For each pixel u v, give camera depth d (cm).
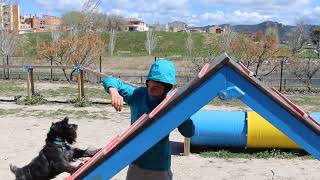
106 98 1680
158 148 336
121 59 4294
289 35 5019
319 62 2319
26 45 4453
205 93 274
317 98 1836
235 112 898
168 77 325
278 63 2391
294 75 2300
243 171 750
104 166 287
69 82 2256
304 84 2178
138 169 340
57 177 675
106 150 287
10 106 1462
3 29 3359
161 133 279
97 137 1002
